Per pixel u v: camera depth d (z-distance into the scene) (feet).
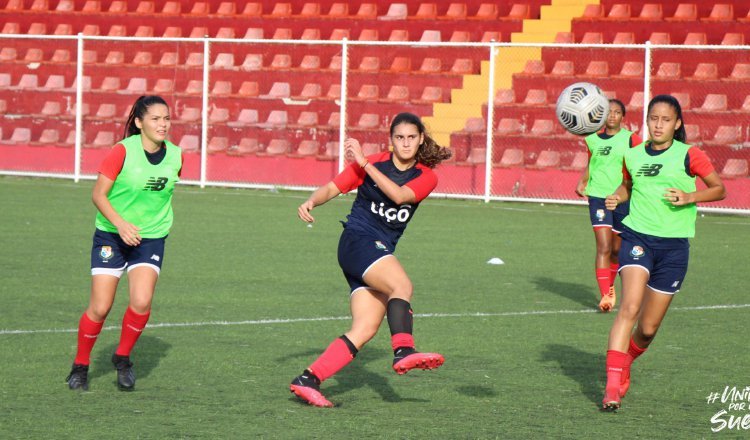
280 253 85.97
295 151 154.30
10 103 171.53
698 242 99.55
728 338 55.83
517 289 71.51
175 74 159.12
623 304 40.83
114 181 41.32
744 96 140.77
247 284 70.95
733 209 125.70
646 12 161.58
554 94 150.30
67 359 48.14
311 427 37.63
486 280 75.05
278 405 40.70
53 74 174.09
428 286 71.92
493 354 51.21
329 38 171.53
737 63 146.61
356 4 177.06
